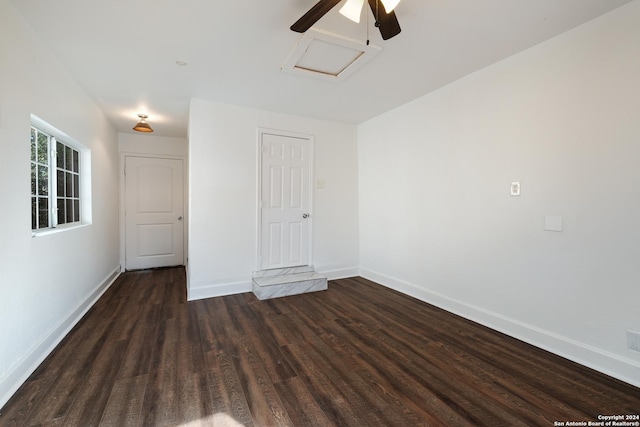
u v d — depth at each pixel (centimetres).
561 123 218
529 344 239
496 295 265
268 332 263
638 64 182
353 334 259
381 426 152
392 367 207
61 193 281
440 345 238
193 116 349
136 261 508
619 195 191
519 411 163
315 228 428
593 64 201
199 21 202
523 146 242
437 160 323
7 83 177
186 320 288
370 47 231
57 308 244
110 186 429
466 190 291
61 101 255
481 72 274
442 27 208
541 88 230
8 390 173
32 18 196
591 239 203
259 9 190
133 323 281
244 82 300
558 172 220
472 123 283
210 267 361
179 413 161
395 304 334
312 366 208
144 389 181
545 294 229
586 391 179
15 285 184
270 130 394
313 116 416
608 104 194
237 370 203
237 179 375
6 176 176
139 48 235
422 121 341
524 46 235
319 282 386
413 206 356
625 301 189
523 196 243
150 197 516
